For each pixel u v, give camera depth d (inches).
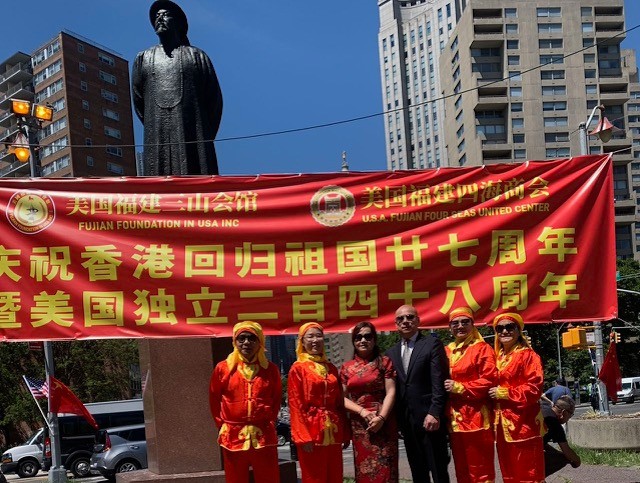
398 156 5068.9
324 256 293.6
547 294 291.9
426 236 294.4
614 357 389.1
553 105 2898.6
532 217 295.4
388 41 5172.2
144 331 288.8
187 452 310.3
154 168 357.7
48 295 289.0
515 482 251.8
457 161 3157.0
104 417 945.5
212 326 290.5
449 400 254.7
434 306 291.3
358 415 250.8
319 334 252.1
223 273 291.9
